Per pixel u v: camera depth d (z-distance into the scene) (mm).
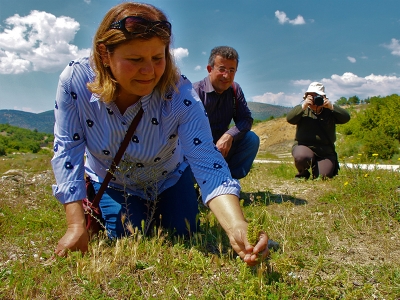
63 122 2537
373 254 2754
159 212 3094
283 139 30875
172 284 2203
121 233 2834
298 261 2385
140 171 2869
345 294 2143
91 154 2818
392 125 17109
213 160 2344
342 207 3984
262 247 1833
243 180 6141
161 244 2711
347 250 2826
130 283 2199
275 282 2129
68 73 2508
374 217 3582
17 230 3252
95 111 2529
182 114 2541
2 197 4582
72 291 2129
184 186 3098
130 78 2191
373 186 4570
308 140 6438
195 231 2994
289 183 5902
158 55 2166
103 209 2951
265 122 38094
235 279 2281
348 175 5547
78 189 2512
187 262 2406
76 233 2461
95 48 2266
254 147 4965
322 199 4496
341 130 22031
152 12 2137
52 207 4176
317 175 6352
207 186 2232
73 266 2340
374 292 2189
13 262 2516
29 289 2092
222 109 4703
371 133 14844
